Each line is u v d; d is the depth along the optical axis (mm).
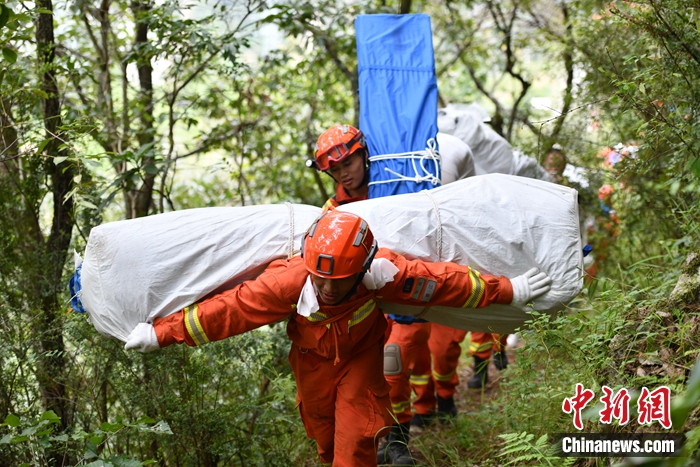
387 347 4262
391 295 3316
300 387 3537
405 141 4250
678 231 4965
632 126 4863
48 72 4504
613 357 3324
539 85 9695
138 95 5555
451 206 3502
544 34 6691
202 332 3205
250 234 3377
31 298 4164
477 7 7727
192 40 4957
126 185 4715
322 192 6590
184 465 3855
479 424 4520
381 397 3475
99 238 3307
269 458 4043
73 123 4090
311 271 3045
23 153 3986
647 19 3705
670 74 3648
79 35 5863
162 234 3326
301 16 5672
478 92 9375
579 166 5820
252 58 7191
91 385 3928
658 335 3229
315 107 7164
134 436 3875
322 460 3768
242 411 4129
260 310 3189
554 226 3508
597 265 5855
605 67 4895
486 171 5664
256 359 4316
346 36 6422
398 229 3439
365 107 4414
